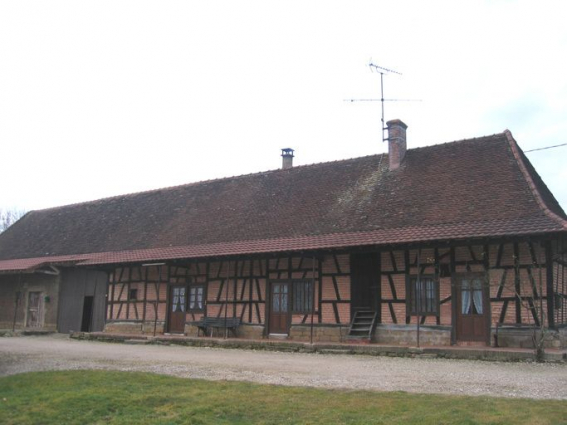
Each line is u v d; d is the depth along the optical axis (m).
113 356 13.26
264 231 18.62
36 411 7.33
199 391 8.19
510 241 13.45
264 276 18.12
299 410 7.05
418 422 6.31
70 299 24.11
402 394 7.79
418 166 18.23
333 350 14.29
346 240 15.66
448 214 15.15
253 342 15.70
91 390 8.31
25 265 24.77
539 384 8.71
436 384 8.77
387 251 15.55
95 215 27.53
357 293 16.28
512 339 13.53
